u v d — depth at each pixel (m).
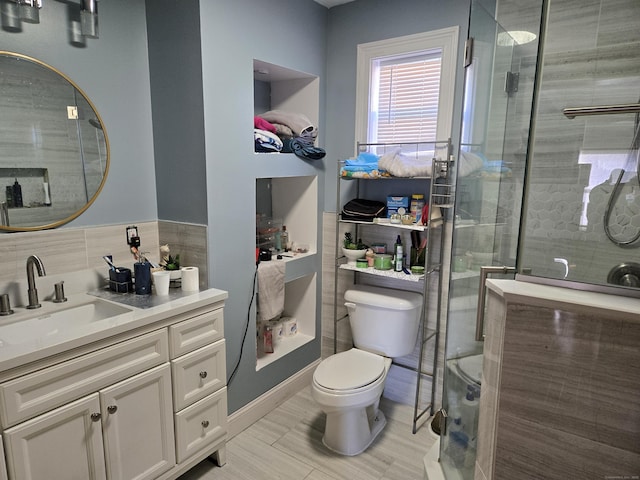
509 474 1.26
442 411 1.86
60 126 1.83
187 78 1.98
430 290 2.53
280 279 2.51
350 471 2.03
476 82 1.67
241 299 2.28
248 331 2.35
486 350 1.35
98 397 1.49
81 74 1.88
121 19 2.00
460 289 1.73
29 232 1.76
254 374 2.42
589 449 1.12
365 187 2.69
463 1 2.23
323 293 2.95
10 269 1.71
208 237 2.05
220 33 1.98
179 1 1.94
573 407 1.12
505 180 1.48
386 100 2.62
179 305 1.76
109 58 1.97
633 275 1.32
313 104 2.73
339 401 2.01
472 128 1.70
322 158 2.77
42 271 1.64
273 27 2.28
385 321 2.42
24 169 1.73
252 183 2.27
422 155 2.46
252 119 2.22
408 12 2.41
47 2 1.74
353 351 2.44
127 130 2.08
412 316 2.41
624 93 1.61
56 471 1.40
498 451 1.27
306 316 2.97
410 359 2.73
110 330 1.49
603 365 1.07
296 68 2.48
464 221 1.73
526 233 1.44
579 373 1.10
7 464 1.27
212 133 2.00
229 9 2.01
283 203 2.94
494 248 1.51
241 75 2.12
